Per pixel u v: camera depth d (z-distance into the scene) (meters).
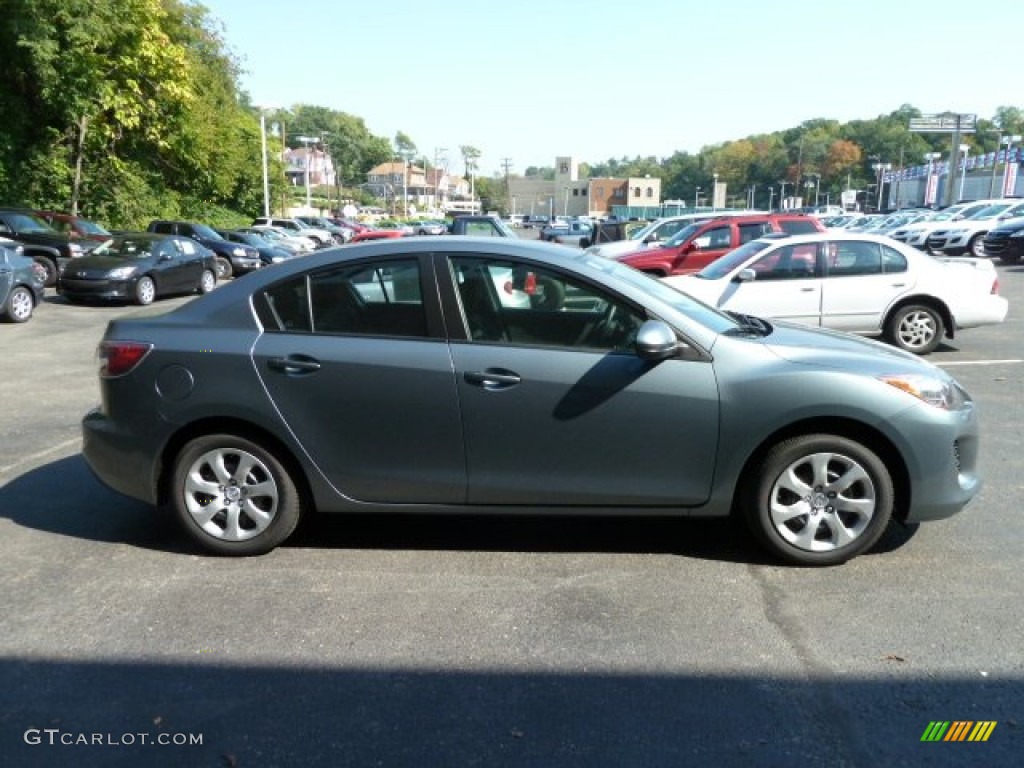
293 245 35.19
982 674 3.13
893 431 3.89
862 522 3.99
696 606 3.69
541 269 4.03
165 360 4.13
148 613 3.66
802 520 4.04
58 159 29.50
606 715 2.90
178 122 34.41
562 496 4.03
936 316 9.95
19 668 3.23
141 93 30.98
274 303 4.18
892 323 9.99
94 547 4.41
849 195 90.12
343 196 122.75
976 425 4.16
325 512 4.65
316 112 137.38
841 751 2.71
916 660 3.22
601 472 3.99
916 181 84.19
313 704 2.98
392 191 124.31
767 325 4.64
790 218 14.49
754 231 14.34
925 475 3.95
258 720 2.89
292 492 4.21
